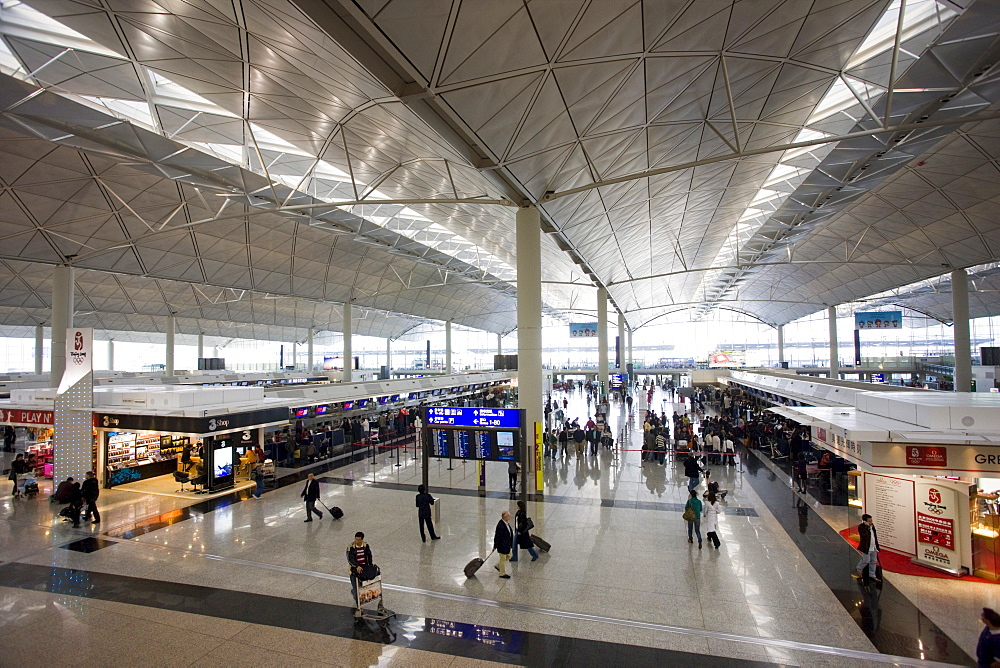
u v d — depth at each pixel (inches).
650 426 887.1
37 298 1429.6
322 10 320.5
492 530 479.8
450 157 592.4
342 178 911.7
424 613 317.1
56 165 785.6
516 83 418.0
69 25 452.8
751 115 621.6
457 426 484.4
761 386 1220.5
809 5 414.3
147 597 341.7
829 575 371.2
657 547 430.9
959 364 1318.9
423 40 340.2
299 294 1534.2
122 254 1042.7
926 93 625.9
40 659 267.4
